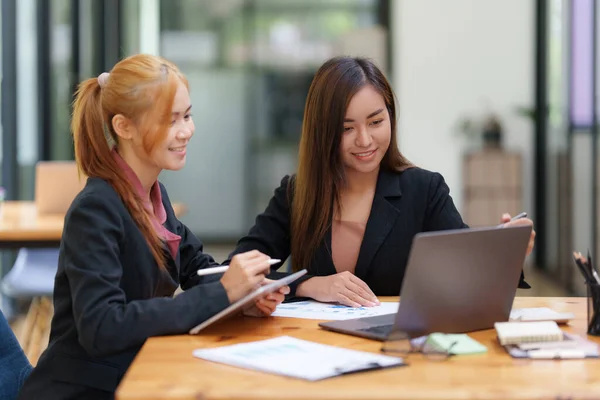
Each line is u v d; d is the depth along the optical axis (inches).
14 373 90.6
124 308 77.2
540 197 342.6
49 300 193.0
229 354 68.8
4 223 170.4
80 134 84.5
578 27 260.8
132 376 63.6
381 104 101.5
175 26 373.7
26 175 272.2
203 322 78.7
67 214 81.5
